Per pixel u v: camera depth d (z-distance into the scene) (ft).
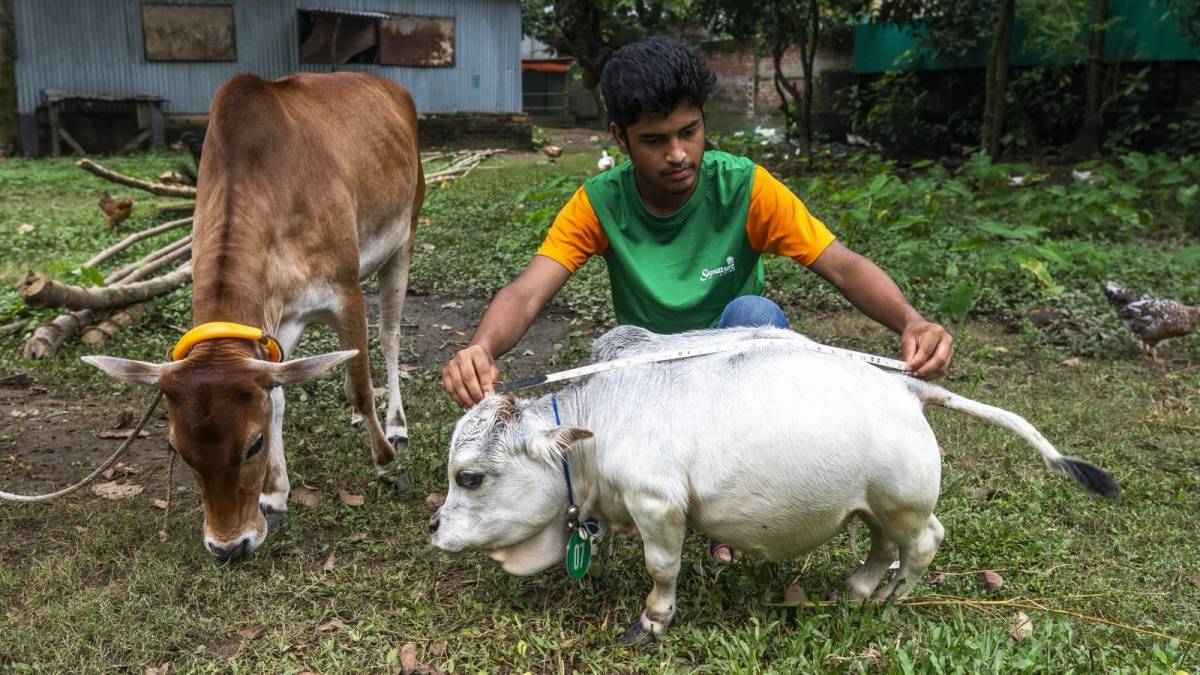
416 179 14.90
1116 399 15.02
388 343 14.14
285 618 9.24
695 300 9.36
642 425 7.79
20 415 14.74
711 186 9.29
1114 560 10.11
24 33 53.47
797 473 7.53
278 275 10.68
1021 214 28.17
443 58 64.08
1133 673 7.66
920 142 50.90
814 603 8.67
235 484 8.99
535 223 27.04
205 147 11.06
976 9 45.52
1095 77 43.65
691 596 9.25
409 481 12.19
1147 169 32.91
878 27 52.42
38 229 29.68
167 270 22.75
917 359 7.72
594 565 9.68
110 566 10.38
